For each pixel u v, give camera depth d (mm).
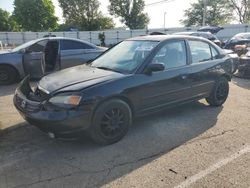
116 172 3467
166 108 4910
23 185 3213
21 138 4422
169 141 4320
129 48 5090
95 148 4082
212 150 4020
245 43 16984
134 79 4309
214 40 17984
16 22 66062
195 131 4711
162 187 3162
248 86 8305
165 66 4793
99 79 4121
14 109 5926
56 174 3426
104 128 4086
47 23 66000
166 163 3670
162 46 4824
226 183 3229
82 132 3875
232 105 6211
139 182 3258
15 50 8719
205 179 3309
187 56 5211
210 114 5570
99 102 3916
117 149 4059
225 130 4758
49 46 8594
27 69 8430
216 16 57312
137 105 4414
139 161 3725
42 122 3787
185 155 3877
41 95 4086
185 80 5043
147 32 39750
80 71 4621
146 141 4316
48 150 4027
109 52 5363
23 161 3725
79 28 63312
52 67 8672
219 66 5793
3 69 8367
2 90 7773
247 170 3492
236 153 3930
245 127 4895
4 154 3906
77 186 3191
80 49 9008
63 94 3816
